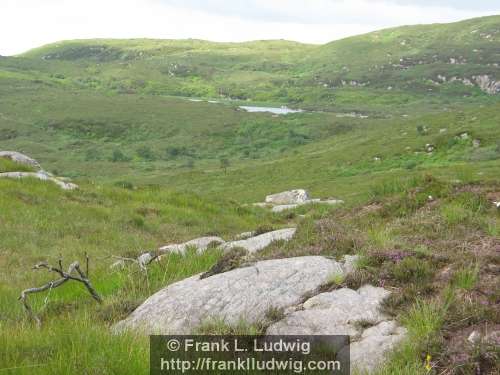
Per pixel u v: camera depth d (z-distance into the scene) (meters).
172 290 8.60
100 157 199.25
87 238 19.27
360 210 14.21
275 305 7.61
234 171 150.50
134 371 5.70
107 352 5.93
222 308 7.71
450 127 146.62
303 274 8.28
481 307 6.62
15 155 33.56
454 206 11.72
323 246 9.84
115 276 12.09
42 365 5.75
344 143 175.75
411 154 128.88
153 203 26.58
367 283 7.97
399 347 6.10
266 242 11.85
